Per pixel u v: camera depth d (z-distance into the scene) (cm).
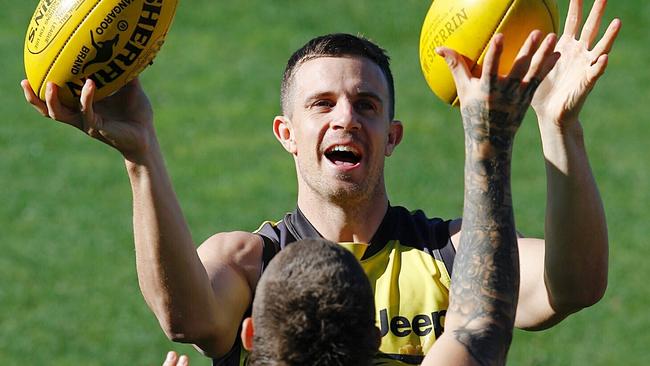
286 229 1878
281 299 1358
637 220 5494
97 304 4800
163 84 7050
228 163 6147
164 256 1639
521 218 5450
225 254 1806
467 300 1456
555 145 1680
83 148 6347
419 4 7775
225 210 5616
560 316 1784
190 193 5800
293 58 1897
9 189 5856
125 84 1675
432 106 6656
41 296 4866
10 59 7350
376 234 1853
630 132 6444
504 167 1469
